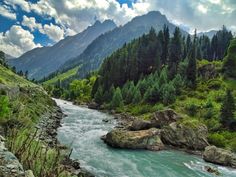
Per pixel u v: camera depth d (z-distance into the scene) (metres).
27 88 75.69
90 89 155.75
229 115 54.00
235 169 34.28
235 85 85.81
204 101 76.31
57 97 180.75
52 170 15.26
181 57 126.31
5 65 139.88
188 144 44.22
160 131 46.72
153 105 84.06
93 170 28.03
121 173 28.22
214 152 37.28
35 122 42.56
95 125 58.12
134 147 40.38
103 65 152.50
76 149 35.91
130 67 124.31
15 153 15.10
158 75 109.44
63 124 55.91
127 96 99.50
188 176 29.33
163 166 32.53
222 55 147.38
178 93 86.12
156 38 138.00
